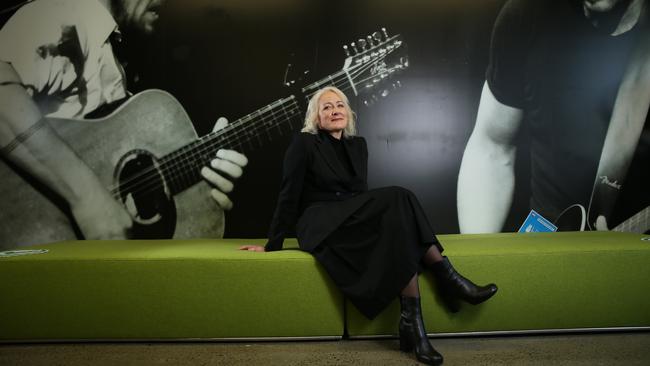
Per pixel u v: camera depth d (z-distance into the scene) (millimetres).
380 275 1522
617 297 1695
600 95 2891
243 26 2916
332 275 1610
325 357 1516
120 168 2889
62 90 2889
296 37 2916
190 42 2910
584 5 2893
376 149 2920
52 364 1472
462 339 1710
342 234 1647
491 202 2908
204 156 2896
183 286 1659
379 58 2920
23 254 1728
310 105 2018
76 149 2885
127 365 1458
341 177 1835
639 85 2883
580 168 2889
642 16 2887
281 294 1663
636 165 2891
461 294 1567
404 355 1526
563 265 1690
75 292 1657
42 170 2879
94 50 2898
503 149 2912
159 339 1674
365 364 1439
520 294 1680
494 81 2918
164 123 2895
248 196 2893
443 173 2924
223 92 2902
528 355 1511
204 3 2916
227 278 1659
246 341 1711
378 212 1593
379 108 2920
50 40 2891
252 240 2393
